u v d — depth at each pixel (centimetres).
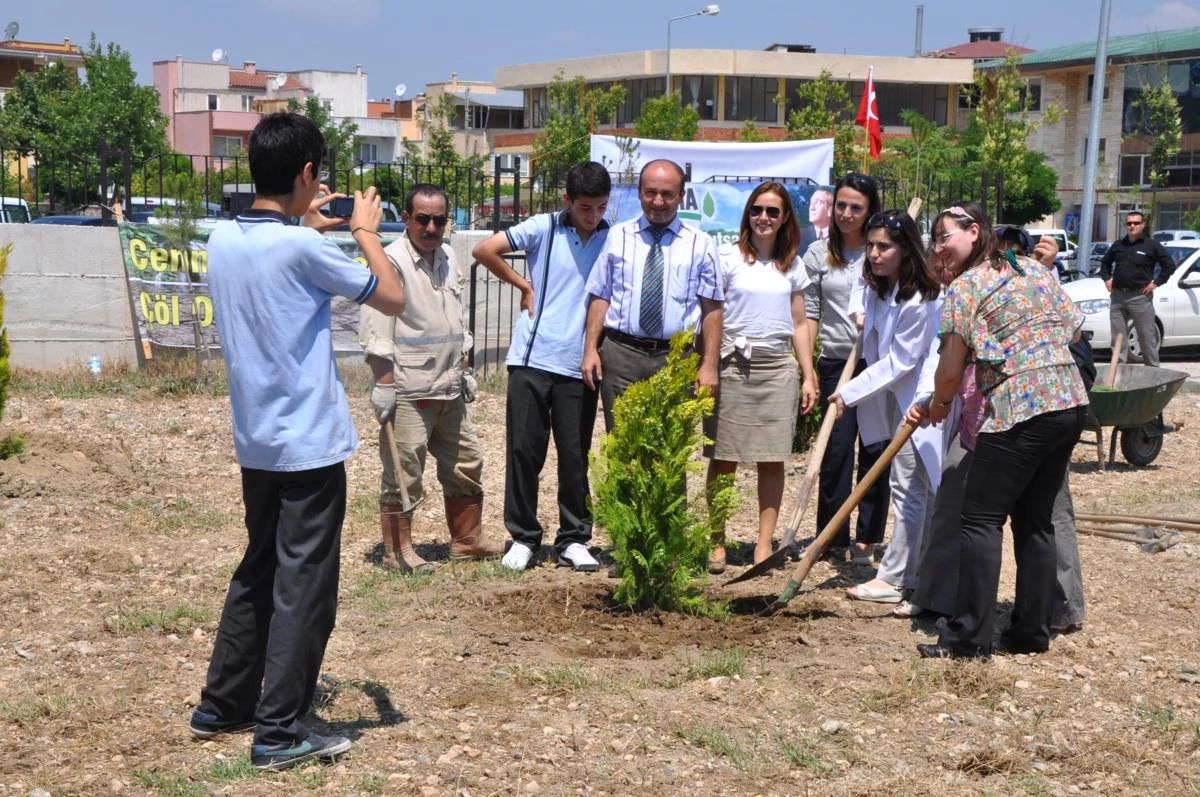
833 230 707
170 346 1318
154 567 673
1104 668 534
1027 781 419
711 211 1438
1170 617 612
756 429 677
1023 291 528
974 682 504
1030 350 523
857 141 3281
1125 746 447
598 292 659
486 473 953
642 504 589
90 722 457
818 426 1021
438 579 655
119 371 1292
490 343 1390
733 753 432
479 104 8462
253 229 409
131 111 4056
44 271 1274
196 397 1198
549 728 454
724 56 6900
